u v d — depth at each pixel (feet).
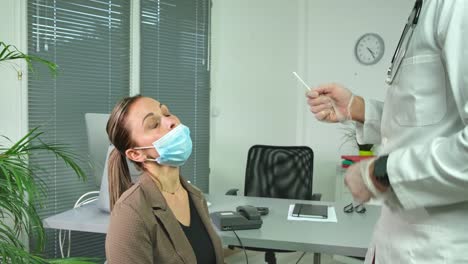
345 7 13.91
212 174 13.34
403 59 3.31
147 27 11.43
